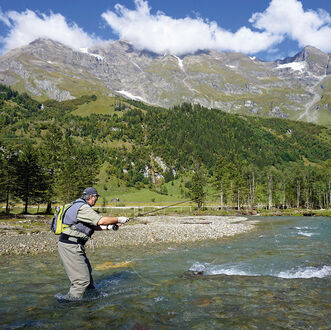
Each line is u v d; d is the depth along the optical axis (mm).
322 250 12289
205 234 20500
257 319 4426
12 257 11562
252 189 92875
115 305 5023
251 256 10891
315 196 95438
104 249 13688
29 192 50875
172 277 7367
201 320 4359
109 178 165125
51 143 60938
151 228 25328
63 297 5449
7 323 4148
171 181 171875
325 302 5266
